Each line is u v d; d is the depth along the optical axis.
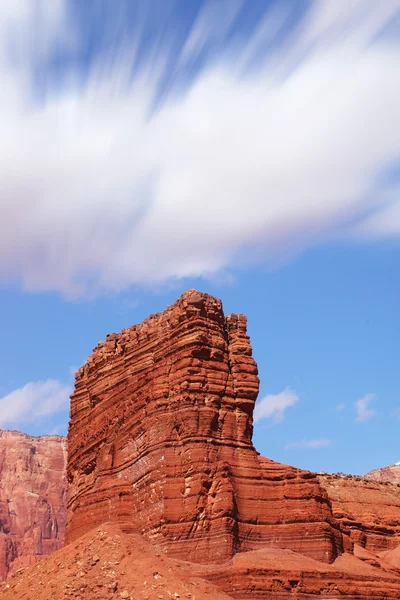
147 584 64.06
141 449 76.75
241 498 72.69
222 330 77.56
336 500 95.69
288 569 68.44
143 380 79.25
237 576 66.94
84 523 79.75
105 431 82.75
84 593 64.31
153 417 76.00
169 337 77.94
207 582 66.31
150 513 73.31
